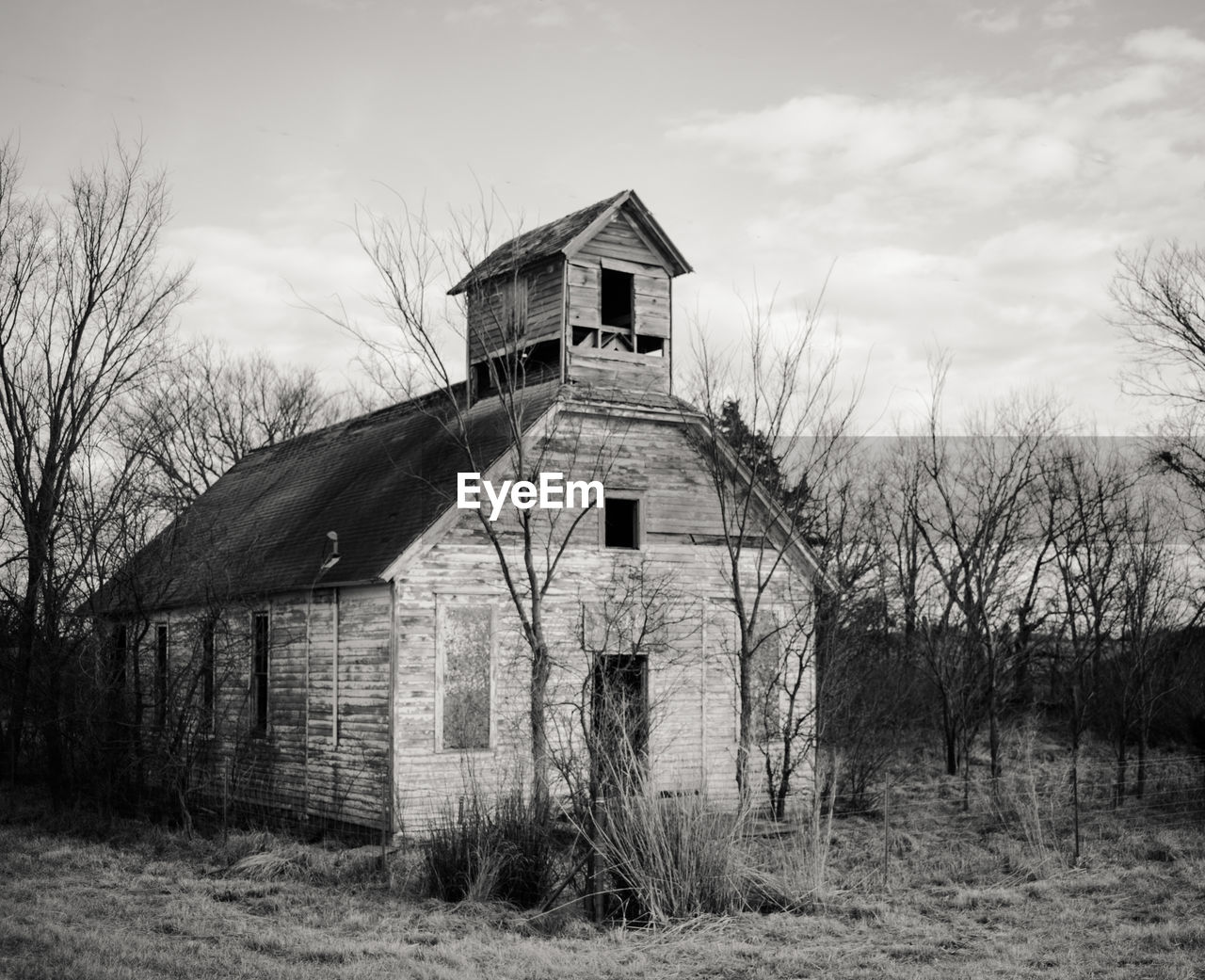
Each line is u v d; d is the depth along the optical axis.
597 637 23.08
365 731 21.95
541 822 16.36
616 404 23.80
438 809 20.59
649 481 24.28
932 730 34.44
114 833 21.16
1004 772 28.97
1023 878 17.55
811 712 23.44
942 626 34.88
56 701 23.20
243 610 25.67
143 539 24.00
